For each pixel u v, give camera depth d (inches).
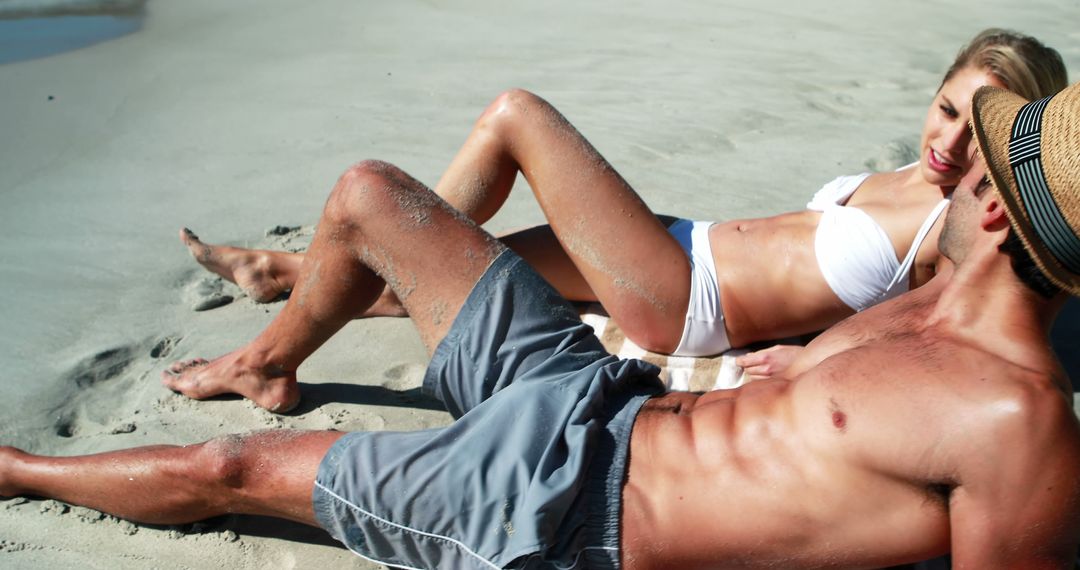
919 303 88.9
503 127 119.2
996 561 73.0
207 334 135.3
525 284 97.8
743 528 81.7
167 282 149.6
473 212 124.7
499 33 299.1
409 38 293.9
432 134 212.4
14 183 184.7
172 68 262.1
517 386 91.1
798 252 115.4
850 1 340.8
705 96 239.9
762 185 184.5
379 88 245.6
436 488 85.4
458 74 257.4
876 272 111.7
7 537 97.9
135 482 96.9
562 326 98.5
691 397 92.7
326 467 89.3
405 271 99.5
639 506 84.2
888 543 79.0
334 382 124.2
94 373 125.6
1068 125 72.3
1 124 215.9
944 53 281.9
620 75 257.0
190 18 317.1
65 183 185.2
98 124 217.9
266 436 94.3
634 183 184.1
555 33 299.7
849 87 249.9
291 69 262.5
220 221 169.6
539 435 86.4
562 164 115.7
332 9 329.7
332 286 105.7
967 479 73.1
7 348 129.6
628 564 84.8
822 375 82.0
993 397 72.9
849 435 77.5
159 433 113.2
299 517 93.1
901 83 253.6
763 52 280.5
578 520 84.4
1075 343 132.6
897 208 113.0
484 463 85.4
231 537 99.1
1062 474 71.2
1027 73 105.5
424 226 98.9
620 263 114.9
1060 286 74.2
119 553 97.0
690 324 116.1
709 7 331.6
